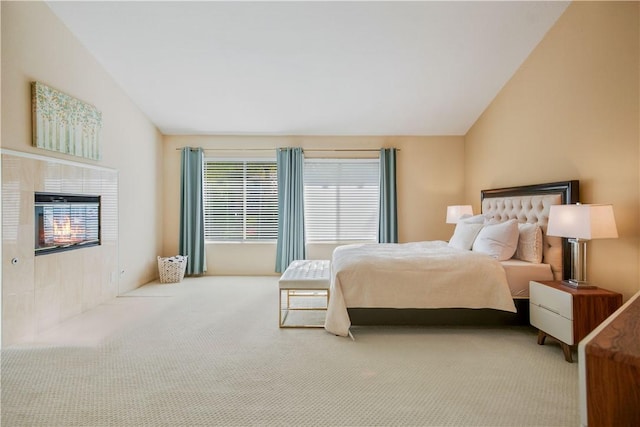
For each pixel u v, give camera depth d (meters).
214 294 3.98
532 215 3.27
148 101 4.18
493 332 2.82
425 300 2.74
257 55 3.34
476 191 4.66
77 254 3.22
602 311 2.21
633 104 2.30
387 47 3.22
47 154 2.88
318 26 2.96
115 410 1.70
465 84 3.85
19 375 2.04
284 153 4.98
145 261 4.52
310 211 5.09
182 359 2.28
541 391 1.89
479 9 2.81
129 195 4.13
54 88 2.95
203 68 3.55
